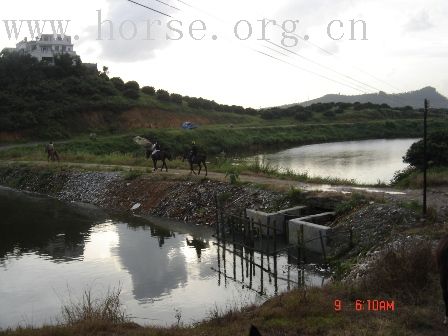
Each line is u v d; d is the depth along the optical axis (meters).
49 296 16.47
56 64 87.12
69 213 31.33
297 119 109.81
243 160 55.78
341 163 53.03
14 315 14.82
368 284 11.94
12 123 67.69
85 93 82.19
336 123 104.38
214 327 10.65
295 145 84.38
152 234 25.14
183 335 10.07
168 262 20.17
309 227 19.80
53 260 20.86
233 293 16.23
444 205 19.36
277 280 17.27
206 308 14.84
